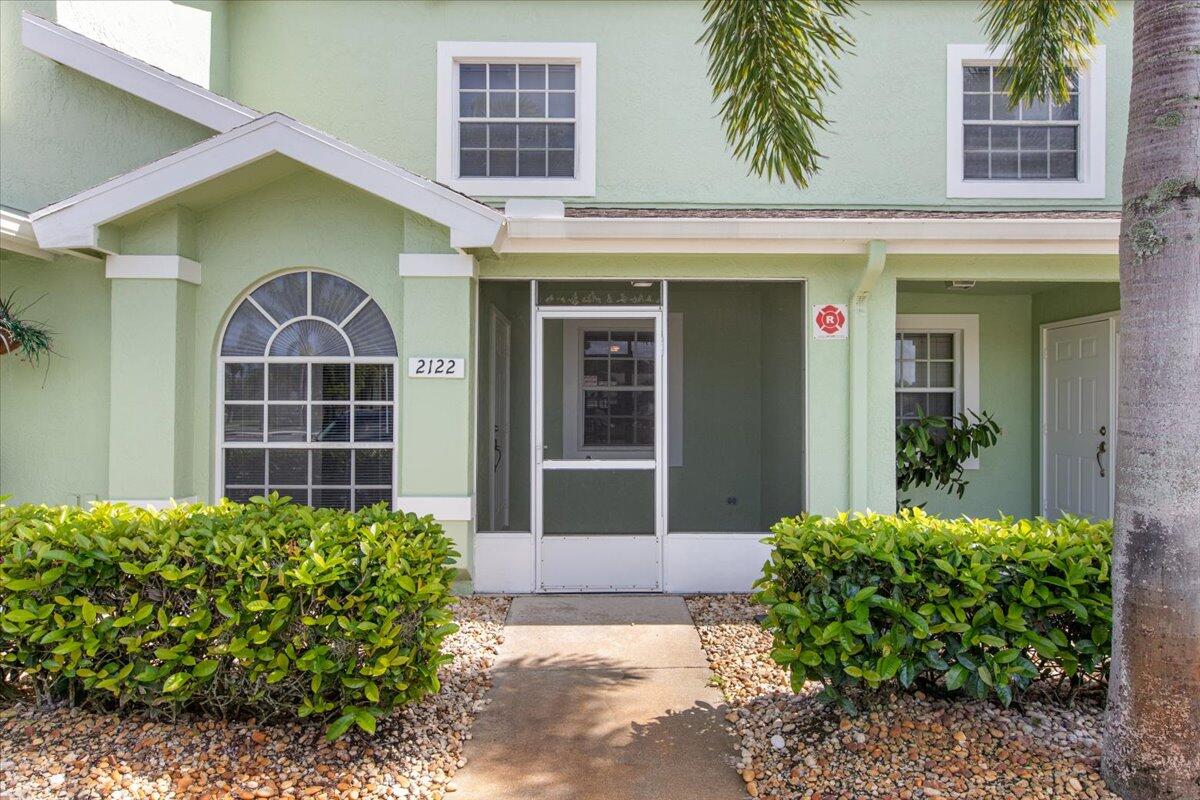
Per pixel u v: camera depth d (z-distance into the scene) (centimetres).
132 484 600
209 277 629
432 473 610
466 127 756
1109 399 729
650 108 747
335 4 751
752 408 707
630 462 653
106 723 367
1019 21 560
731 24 493
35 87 685
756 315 707
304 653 356
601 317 653
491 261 636
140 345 601
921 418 792
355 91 749
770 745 374
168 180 566
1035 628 357
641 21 750
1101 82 745
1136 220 309
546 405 653
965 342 845
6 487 631
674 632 545
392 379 635
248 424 638
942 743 349
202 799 318
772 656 370
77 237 566
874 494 640
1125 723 308
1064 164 760
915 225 575
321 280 637
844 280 638
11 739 354
